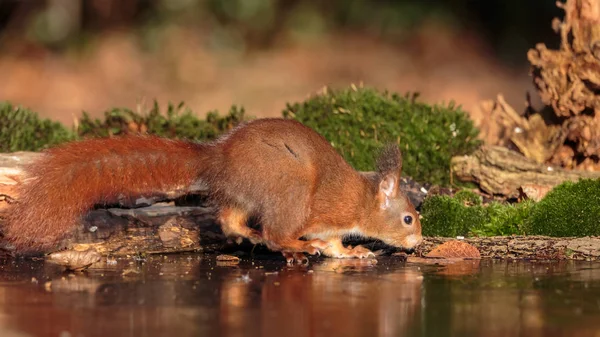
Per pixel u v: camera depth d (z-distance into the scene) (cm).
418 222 1125
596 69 1373
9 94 2897
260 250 1161
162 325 731
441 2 3691
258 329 720
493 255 1105
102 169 1037
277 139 1048
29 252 1095
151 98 2917
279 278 953
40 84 2998
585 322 744
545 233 1185
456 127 1441
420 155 1385
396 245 1129
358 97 1495
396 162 1122
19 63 3147
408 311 786
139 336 695
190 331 712
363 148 1389
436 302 822
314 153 1070
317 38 3516
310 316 766
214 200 1077
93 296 846
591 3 1391
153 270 1007
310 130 1090
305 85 3092
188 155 1064
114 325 730
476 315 771
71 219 1021
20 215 1007
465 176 1368
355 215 1105
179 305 807
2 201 1095
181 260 1093
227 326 729
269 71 3222
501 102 1536
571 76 1401
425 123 1436
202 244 1158
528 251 1106
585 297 844
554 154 1416
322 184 1083
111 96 2938
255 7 3422
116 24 3428
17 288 889
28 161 1148
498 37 3628
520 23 3644
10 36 3259
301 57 3384
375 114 1465
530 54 1451
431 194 1281
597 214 1175
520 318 759
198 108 2781
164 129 1459
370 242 1211
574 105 1393
